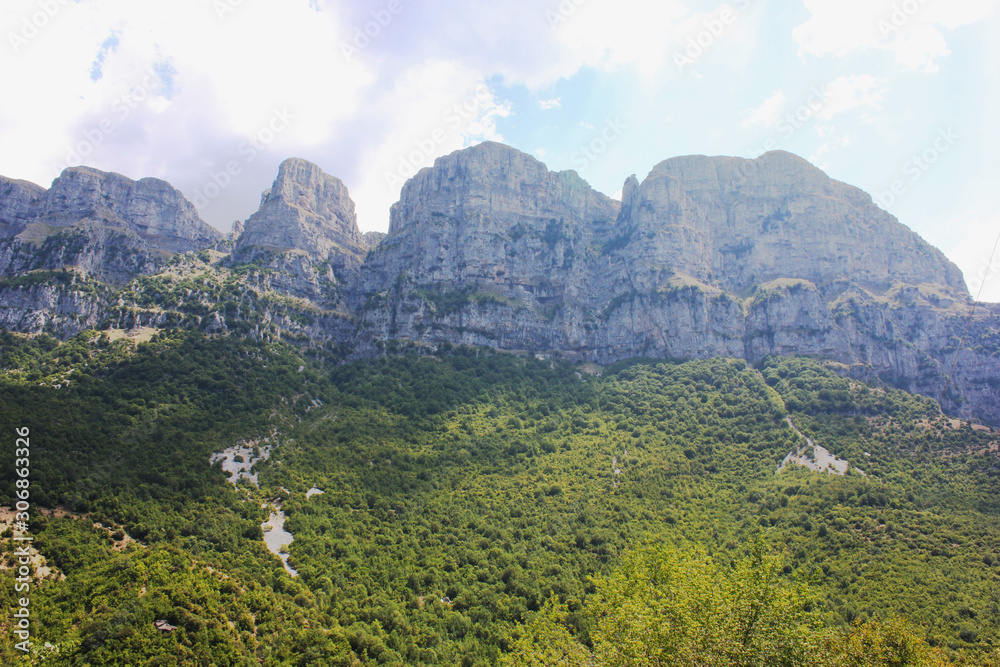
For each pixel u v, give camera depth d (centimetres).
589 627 7875
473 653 7769
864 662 5800
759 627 5300
